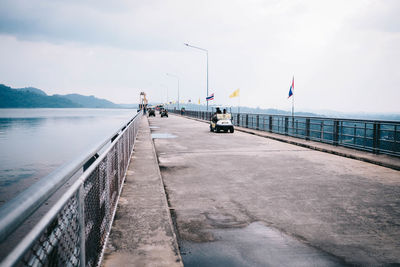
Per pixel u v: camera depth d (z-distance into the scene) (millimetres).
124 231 4105
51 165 41625
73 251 2074
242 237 4242
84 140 78562
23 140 78938
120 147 6008
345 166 9609
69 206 1979
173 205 5695
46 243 1531
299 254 3738
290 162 10320
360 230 4527
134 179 7105
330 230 4520
